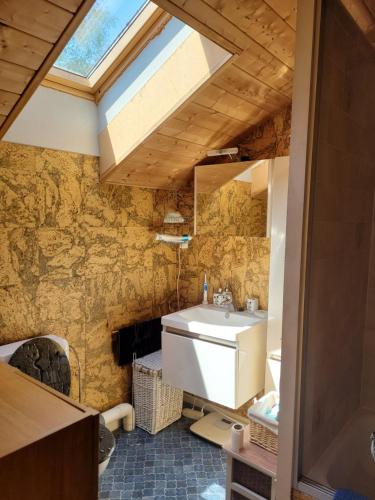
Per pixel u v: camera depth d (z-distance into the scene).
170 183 2.89
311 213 1.42
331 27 1.40
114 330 2.71
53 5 1.25
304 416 1.51
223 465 2.34
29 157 2.11
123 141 2.28
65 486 0.71
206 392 2.33
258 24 1.57
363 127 1.78
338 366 1.80
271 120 2.46
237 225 2.52
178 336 2.44
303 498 1.46
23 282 2.15
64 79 2.18
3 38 1.30
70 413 0.74
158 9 1.90
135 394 2.74
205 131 2.35
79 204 2.40
